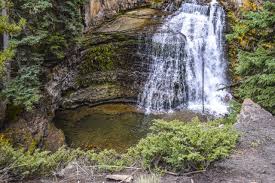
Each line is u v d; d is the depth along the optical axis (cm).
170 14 1738
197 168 505
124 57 1580
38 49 1271
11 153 551
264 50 914
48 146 1182
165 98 1576
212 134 526
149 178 482
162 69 1591
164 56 1589
